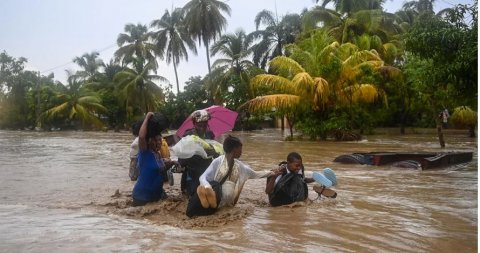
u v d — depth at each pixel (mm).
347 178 9414
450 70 9398
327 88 24578
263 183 8672
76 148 20594
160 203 6375
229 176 6023
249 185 8422
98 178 9781
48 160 14242
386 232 4988
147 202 6422
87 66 64438
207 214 5715
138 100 51406
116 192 7383
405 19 46875
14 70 59594
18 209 6293
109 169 11586
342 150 18109
